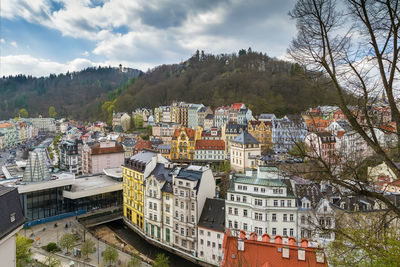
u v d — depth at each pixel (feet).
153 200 285.23
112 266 244.01
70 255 261.44
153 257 267.39
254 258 137.28
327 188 249.34
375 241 77.51
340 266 92.17
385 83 61.46
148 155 326.24
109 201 380.37
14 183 317.63
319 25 67.41
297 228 217.77
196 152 548.31
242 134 453.58
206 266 243.19
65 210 348.18
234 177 250.57
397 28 57.16
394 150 73.92
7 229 117.19
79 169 561.84
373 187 80.89
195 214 249.96
